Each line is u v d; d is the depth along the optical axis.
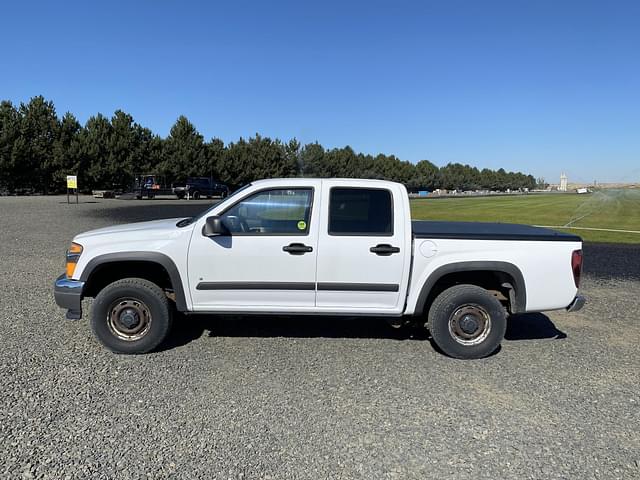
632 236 16.56
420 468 3.00
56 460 2.98
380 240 4.75
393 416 3.65
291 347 5.11
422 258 4.79
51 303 6.62
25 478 2.79
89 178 52.19
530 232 5.21
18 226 16.70
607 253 12.38
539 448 3.25
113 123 54.25
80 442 3.19
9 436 3.24
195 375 4.32
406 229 4.78
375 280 4.77
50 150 50.81
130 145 54.44
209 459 3.03
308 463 3.02
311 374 4.40
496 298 4.86
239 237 4.74
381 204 4.82
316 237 4.74
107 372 4.36
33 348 4.92
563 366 4.72
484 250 4.82
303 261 4.74
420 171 118.19
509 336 5.67
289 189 4.81
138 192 40.06
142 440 3.23
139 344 4.78
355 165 91.25
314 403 3.83
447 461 3.08
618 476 2.95
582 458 3.14
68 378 4.21
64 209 26.31
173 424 3.46
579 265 4.91
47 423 3.43
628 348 5.27
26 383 4.09
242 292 4.80
